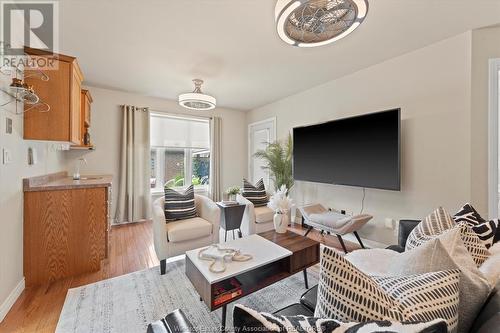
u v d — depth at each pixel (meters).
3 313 1.61
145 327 1.54
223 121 5.20
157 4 1.78
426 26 2.07
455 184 2.24
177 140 4.73
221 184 5.16
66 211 2.16
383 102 2.79
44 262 2.06
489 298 0.76
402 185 2.63
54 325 1.54
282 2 1.27
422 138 2.46
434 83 2.37
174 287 2.00
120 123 4.02
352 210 3.17
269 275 1.78
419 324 0.50
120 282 2.08
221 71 3.08
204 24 2.04
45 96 2.04
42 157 2.43
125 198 4.04
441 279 0.72
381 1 1.74
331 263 0.68
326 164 3.24
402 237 1.85
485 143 2.10
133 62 2.81
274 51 2.52
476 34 2.11
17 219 1.86
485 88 2.09
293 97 4.12
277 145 4.16
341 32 1.53
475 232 1.30
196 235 2.39
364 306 0.61
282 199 2.41
